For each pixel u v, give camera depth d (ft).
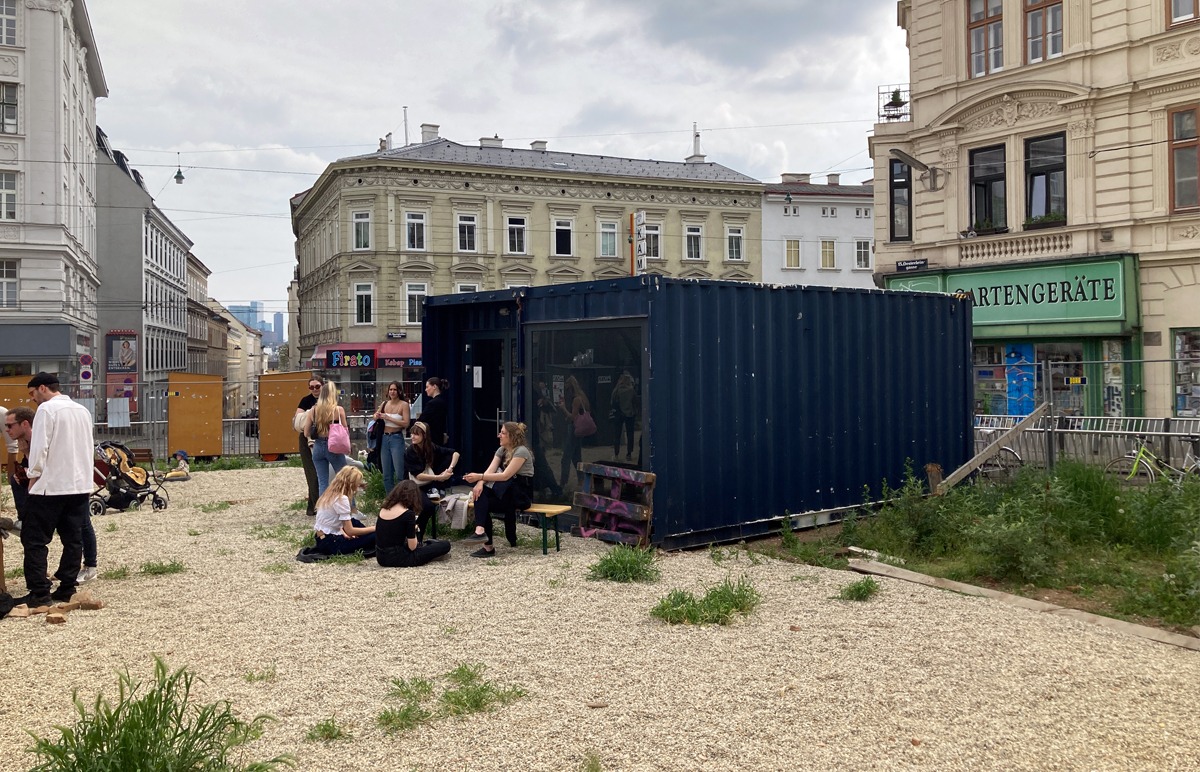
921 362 38.27
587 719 14.85
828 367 34.71
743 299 32.04
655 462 29.40
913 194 72.33
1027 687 16.47
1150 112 58.08
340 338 144.15
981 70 67.82
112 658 18.13
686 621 20.70
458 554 29.19
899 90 81.61
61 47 114.32
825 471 34.45
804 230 169.78
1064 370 62.59
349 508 28.63
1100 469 34.60
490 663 17.78
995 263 66.18
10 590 24.62
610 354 31.50
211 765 12.13
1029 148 64.85
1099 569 26.16
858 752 13.62
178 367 205.57
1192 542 25.91
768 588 24.39
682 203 161.07
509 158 156.46
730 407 31.58
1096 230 60.64
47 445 22.24
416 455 30.55
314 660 17.99
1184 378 57.11
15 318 111.65
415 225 144.05
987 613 21.71
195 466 61.26
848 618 21.24
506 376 38.09
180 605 22.53
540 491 34.96
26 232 111.86
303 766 13.09
